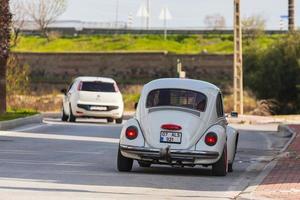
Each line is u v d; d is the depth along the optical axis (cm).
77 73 15850
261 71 11794
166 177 2820
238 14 8781
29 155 3491
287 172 2998
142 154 2830
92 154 3647
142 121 2866
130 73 15588
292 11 13312
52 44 18538
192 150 2811
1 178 2619
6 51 5812
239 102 8850
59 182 2555
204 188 2559
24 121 5631
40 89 15050
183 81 2986
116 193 2352
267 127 6838
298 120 7994
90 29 19962
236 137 3180
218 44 18075
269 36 17838
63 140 4412
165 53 15388
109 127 5638
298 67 11612
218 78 14862
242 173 3092
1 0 5709
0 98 5891
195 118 2852
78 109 6112
